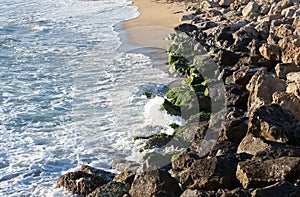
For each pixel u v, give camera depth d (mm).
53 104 12930
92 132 10406
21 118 12055
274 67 12188
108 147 9773
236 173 6996
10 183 9141
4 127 11539
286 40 11859
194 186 7113
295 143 7582
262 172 6762
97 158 9656
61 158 9969
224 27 16500
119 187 7707
